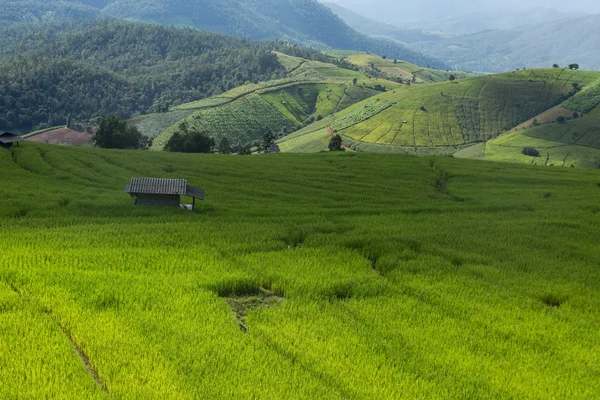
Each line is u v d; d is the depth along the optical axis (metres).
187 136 130.25
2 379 17.02
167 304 24.67
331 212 53.97
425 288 30.73
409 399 18.59
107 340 20.28
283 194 63.91
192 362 19.66
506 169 85.75
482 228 47.28
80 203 50.09
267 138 163.00
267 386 18.38
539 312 28.56
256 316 24.81
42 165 69.31
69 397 16.39
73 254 31.33
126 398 16.83
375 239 40.34
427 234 43.47
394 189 70.12
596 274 35.75
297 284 29.23
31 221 41.50
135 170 72.62
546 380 21.00
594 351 24.19
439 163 88.06
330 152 100.94
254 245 36.69
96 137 132.75
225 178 71.81
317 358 20.98
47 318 21.86
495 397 19.55
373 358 21.34
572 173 84.44
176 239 37.03
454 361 22.00
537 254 40.09
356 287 29.62
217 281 28.38
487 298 29.89
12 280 25.83
